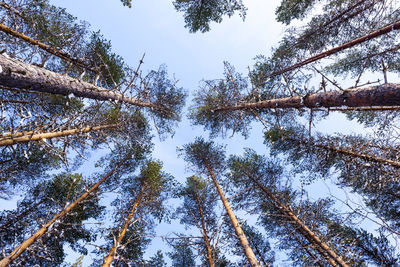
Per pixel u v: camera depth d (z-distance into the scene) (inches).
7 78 121.0
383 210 316.2
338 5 317.7
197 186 472.1
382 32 227.8
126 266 369.4
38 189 362.3
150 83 358.6
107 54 319.6
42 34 232.5
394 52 310.0
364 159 257.9
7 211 314.2
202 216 409.7
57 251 352.2
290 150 395.5
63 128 208.5
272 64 387.5
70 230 363.9
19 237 316.8
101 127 303.7
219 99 402.0
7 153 293.0
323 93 179.0
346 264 229.3
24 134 170.7
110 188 431.2
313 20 343.9
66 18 249.6
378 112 322.0
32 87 143.6
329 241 259.3
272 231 406.6
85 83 203.9
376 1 258.8
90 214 392.8
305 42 362.9
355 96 145.3
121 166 440.1
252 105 306.5
